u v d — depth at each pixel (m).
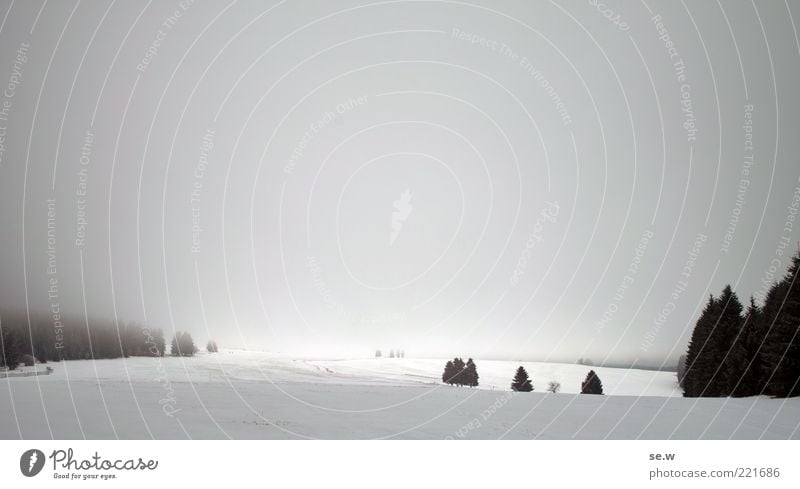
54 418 14.78
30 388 22.17
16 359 39.38
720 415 18.78
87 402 18.02
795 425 16.86
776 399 23.48
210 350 52.28
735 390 29.23
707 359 35.00
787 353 24.58
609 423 17.03
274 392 23.86
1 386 22.89
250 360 51.47
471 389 29.92
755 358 28.86
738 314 34.59
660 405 21.69
